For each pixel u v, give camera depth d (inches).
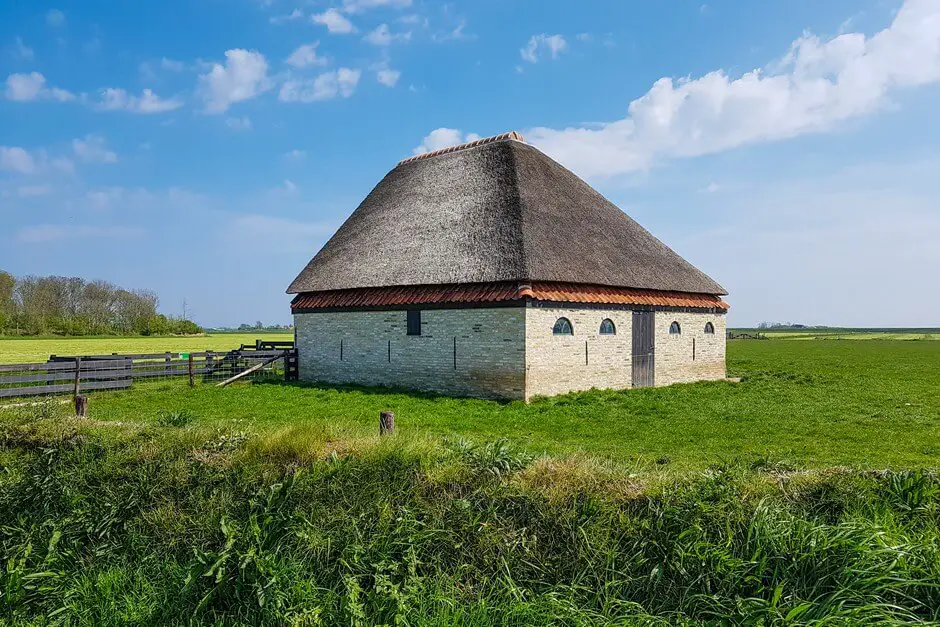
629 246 1026.7
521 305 780.0
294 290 1070.4
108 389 916.0
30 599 299.3
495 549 271.4
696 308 1082.1
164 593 287.3
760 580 232.7
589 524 267.9
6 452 430.6
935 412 705.6
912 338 4200.3
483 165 1034.1
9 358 1764.3
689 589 237.9
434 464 322.0
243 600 274.7
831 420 648.4
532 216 887.1
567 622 236.2
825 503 267.4
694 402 784.3
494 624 242.1
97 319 3580.2
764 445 522.6
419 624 243.4
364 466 326.3
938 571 217.5
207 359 1058.7
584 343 863.7
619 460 431.5
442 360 867.4
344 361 1002.7
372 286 941.8
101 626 278.1
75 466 388.2
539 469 307.3
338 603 262.7
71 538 335.3
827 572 227.9
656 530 258.8
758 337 4254.4
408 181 1136.2
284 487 318.3
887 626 200.4
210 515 318.7
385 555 272.4
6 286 3346.5
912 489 269.3
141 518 335.9
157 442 392.2
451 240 908.6
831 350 2466.8
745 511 259.3
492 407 732.0
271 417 675.4
